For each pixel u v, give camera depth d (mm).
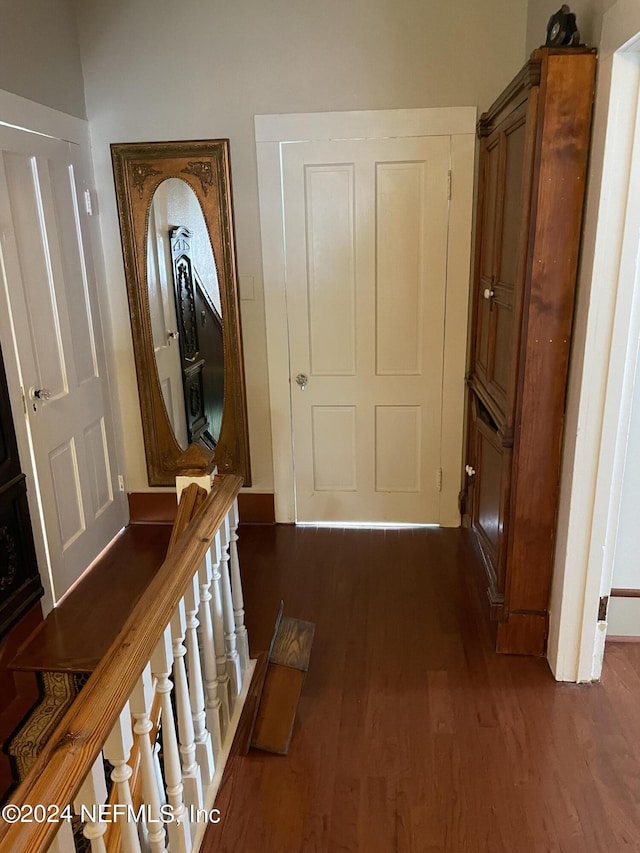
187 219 3363
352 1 3021
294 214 3291
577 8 2242
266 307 3422
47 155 2893
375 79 3104
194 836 1751
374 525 3703
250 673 2324
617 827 1838
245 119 3209
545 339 2207
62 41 3025
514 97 2367
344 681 2441
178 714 1680
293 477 3670
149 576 3230
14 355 2654
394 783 1994
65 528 3084
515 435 2332
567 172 2064
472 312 3307
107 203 3387
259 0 3061
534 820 1862
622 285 2020
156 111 3242
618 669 2469
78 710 1137
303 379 3510
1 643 2557
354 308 3391
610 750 2100
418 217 3244
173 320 3508
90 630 2809
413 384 3463
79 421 3211
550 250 2131
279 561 3322
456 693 2361
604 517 2205
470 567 3227
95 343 3383
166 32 3139
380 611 2875
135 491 3779
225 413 3596
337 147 3191
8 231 2605
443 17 3004
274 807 1919
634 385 2297
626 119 1903
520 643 2537
